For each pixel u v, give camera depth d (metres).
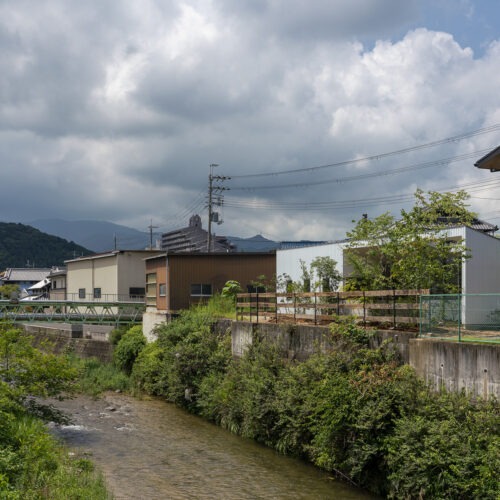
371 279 19.47
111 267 42.72
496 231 31.70
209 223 48.16
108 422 19.83
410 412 11.47
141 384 26.89
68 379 18.00
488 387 10.69
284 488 12.52
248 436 17.33
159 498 11.91
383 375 12.54
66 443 16.58
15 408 16.44
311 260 24.53
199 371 21.88
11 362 17.56
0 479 9.55
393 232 18.45
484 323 11.71
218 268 31.00
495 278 18.42
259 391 16.33
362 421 11.83
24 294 78.38
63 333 39.00
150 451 15.80
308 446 14.14
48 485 10.81
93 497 10.74
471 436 9.76
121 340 31.73
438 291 17.44
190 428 18.86
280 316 21.55
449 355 11.65
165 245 119.12
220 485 12.78
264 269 31.53
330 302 19.92
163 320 29.80
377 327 15.40
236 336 21.20
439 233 18.28
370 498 11.66
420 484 10.11
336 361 14.12
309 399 14.19
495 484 8.98
